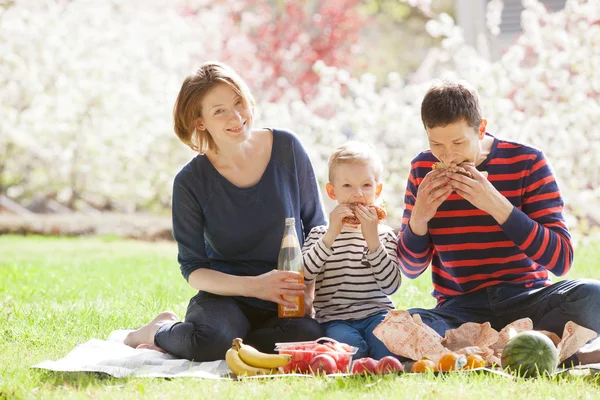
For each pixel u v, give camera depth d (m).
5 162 21.94
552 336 6.22
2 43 20.81
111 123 20.27
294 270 6.90
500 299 6.71
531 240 6.40
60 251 16.88
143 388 5.57
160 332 6.88
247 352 6.06
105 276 12.42
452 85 6.40
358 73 29.05
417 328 6.22
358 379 5.64
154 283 11.46
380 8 31.95
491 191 6.39
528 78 16.47
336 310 6.96
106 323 8.37
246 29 25.97
